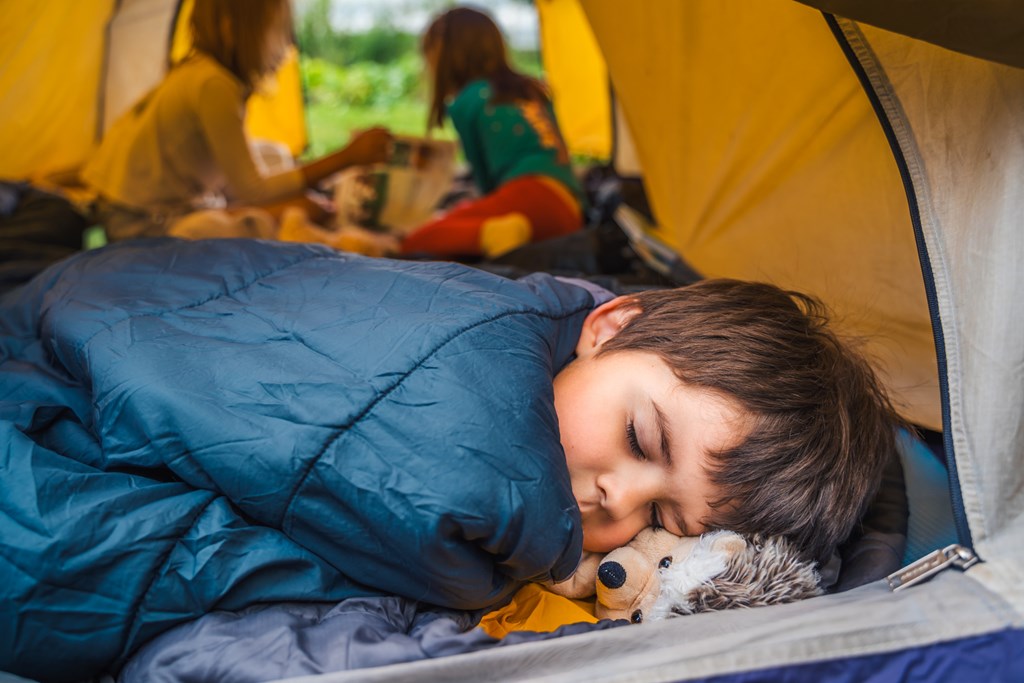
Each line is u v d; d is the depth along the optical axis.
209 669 0.86
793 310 1.28
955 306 1.11
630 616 1.05
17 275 1.84
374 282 1.17
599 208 2.92
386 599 0.99
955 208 1.14
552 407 1.06
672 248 2.28
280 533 0.97
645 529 1.12
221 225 2.35
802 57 1.77
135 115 2.65
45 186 2.78
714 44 1.97
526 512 0.95
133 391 0.98
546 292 1.25
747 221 2.05
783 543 1.08
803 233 1.89
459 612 1.03
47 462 0.93
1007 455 1.01
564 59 3.88
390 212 2.74
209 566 0.91
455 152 2.83
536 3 3.86
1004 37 0.95
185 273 1.22
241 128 2.57
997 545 0.97
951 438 1.04
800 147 1.87
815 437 1.12
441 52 3.01
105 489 0.93
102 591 0.88
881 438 1.22
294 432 0.94
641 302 1.29
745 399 1.10
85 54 2.86
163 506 0.93
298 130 3.88
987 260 1.09
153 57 2.95
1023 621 0.89
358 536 0.94
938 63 1.19
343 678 0.83
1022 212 1.07
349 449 0.94
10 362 1.19
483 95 2.87
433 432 0.95
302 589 0.96
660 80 2.16
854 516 1.14
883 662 0.87
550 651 0.89
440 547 0.92
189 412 0.95
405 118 6.06
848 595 0.98
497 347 1.05
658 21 2.07
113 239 2.64
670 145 2.24
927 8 0.96
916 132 1.20
